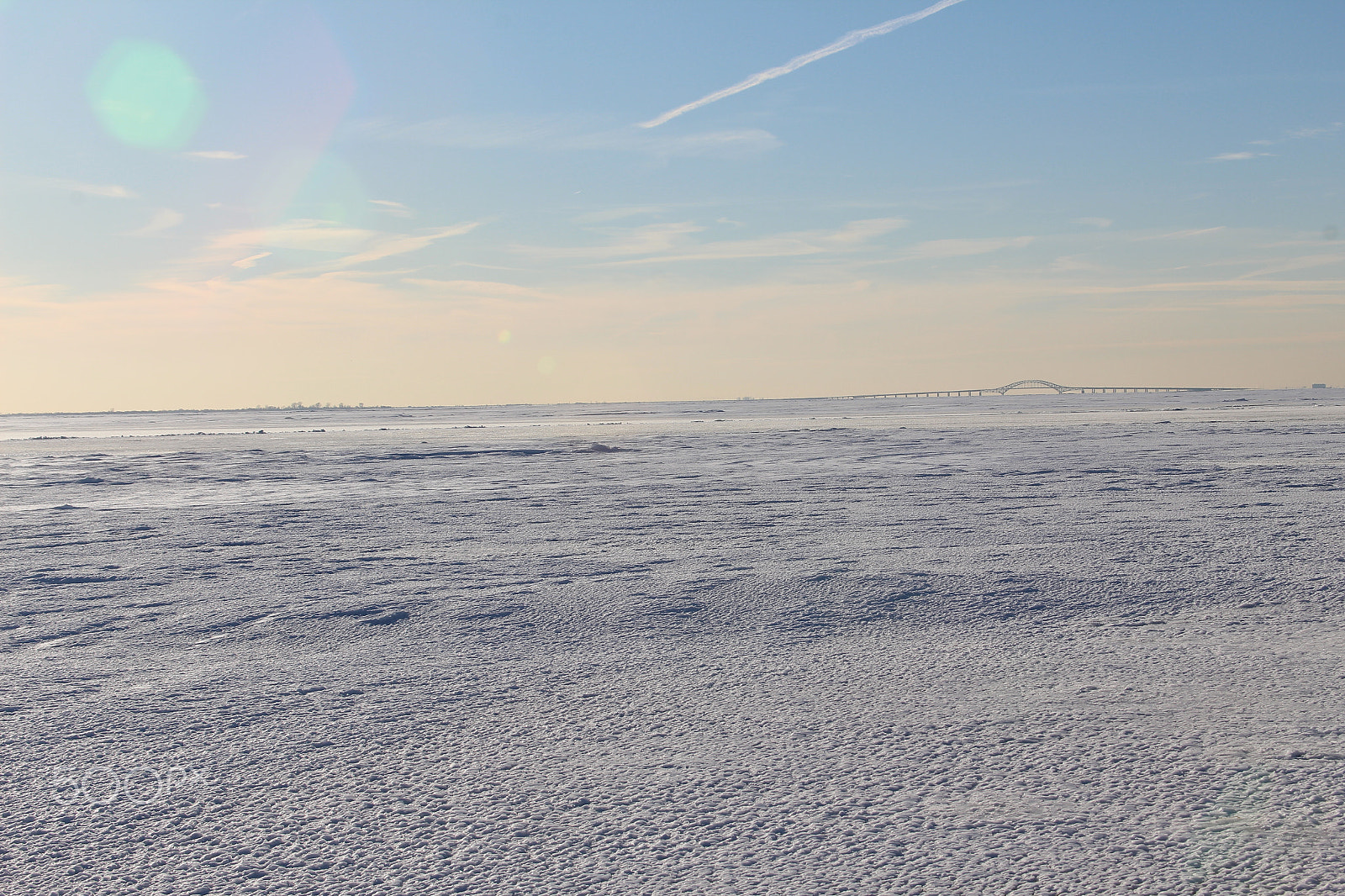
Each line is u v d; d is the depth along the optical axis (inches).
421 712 171.6
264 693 185.5
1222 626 226.1
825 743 150.7
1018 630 227.9
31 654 221.6
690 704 173.5
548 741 154.7
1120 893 101.6
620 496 604.4
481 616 256.2
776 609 256.5
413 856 113.4
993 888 103.2
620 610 259.8
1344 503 470.9
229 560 364.8
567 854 113.4
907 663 199.5
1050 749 145.5
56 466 992.2
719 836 117.4
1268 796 125.9
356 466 951.6
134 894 105.0
